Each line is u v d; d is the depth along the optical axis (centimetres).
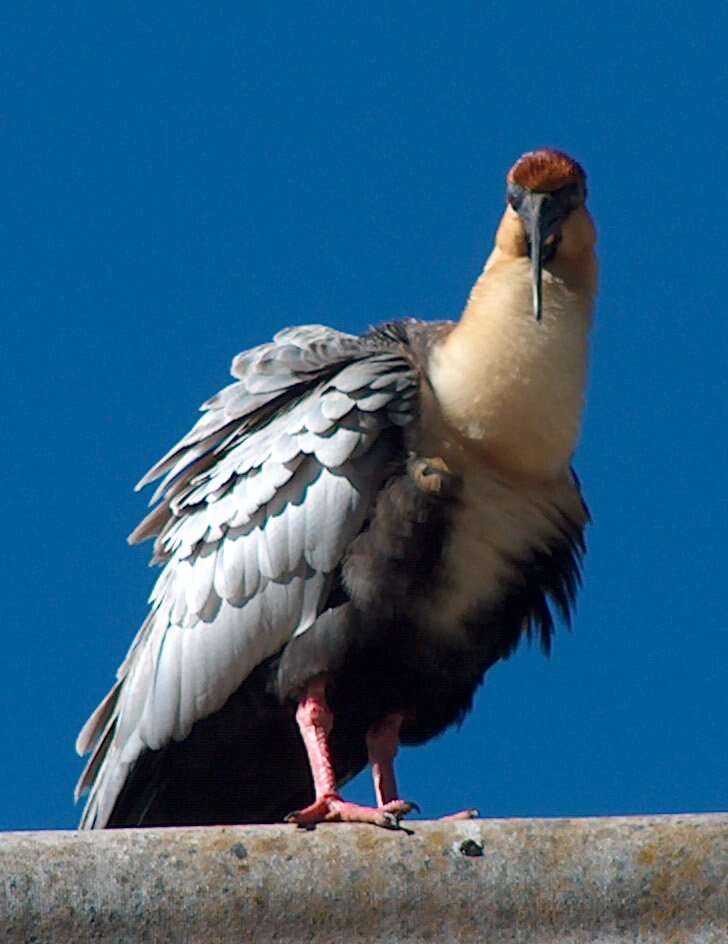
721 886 960
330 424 1299
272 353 1385
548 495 1327
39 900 923
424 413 1299
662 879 961
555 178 1388
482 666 1355
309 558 1286
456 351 1312
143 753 1348
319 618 1286
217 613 1310
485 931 952
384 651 1303
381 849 961
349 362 1348
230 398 1379
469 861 961
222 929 938
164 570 1370
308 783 1403
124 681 1390
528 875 959
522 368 1294
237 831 962
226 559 1312
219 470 1346
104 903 929
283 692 1298
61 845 940
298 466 1302
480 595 1314
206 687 1314
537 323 1314
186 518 1364
